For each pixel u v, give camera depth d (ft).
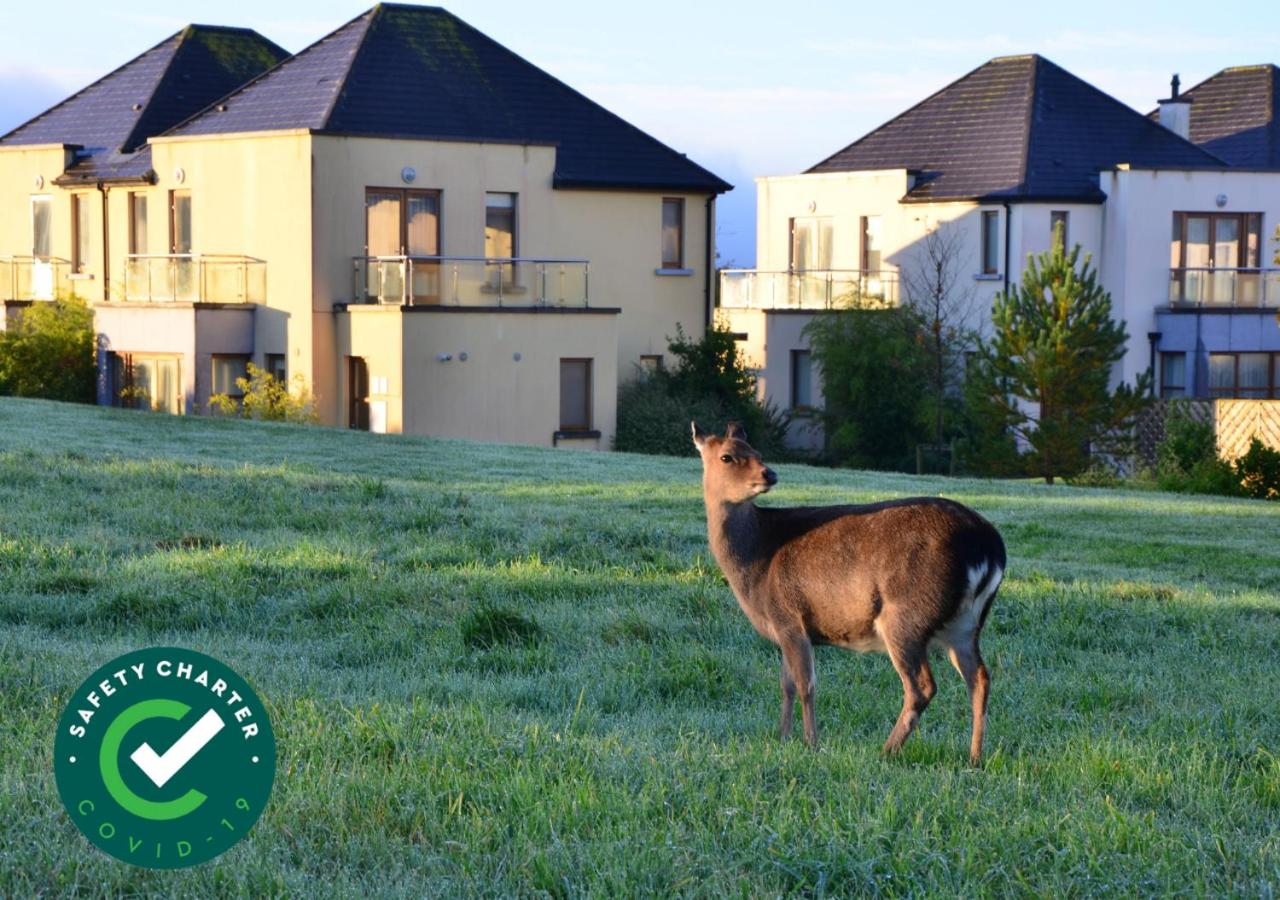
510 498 59.31
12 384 120.67
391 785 22.40
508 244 116.98
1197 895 19.17
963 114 141.49
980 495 69.67
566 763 24.07
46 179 130.52
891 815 21.58
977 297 129.08
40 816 20.74
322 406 109.91
